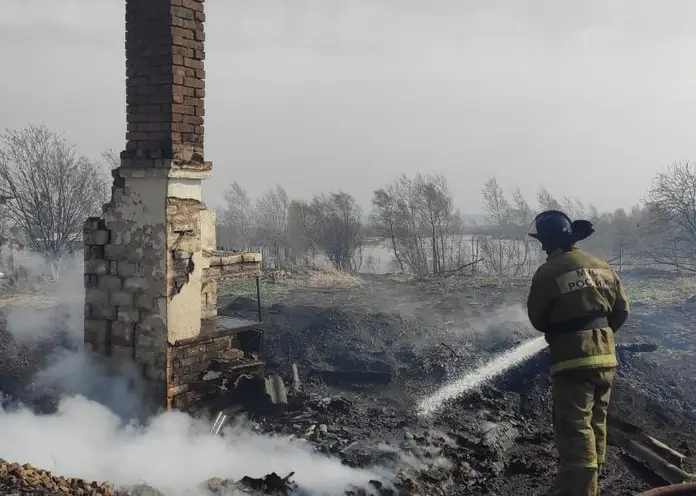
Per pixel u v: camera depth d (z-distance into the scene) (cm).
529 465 555
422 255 2550
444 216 2583
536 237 441
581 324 398
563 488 381
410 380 828
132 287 657
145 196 643
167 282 636
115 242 666
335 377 857
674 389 757
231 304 1305
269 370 865
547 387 754
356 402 757
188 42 640
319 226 2884
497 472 539
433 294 1509
